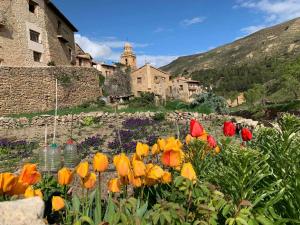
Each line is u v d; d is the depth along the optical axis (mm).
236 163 3414
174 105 39094
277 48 180125
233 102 105938
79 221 3234
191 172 3605
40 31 43938
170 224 3240
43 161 8094
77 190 5613
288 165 3707
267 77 121875
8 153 17422
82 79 43031
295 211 3312
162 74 73562
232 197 3494
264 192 3479
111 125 25125
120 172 3543
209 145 4809
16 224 2447
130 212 3459
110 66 71562
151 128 22625
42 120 26375
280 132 4988
